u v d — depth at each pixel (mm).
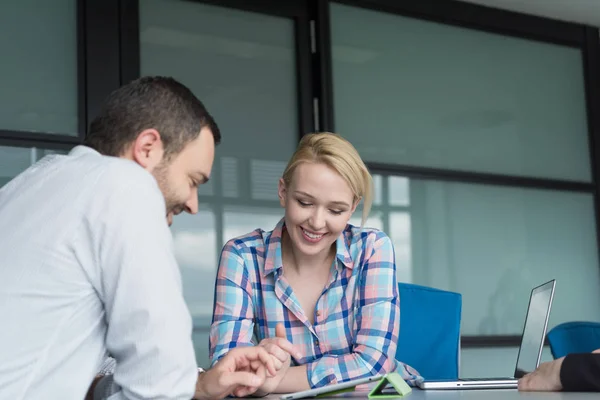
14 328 1139
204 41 4258
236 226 4195
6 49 3760
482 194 4910
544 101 5230
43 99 3807
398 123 4703
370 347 1862
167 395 1155
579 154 5312
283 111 4441
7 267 1163
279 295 1979
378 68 4688
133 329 1160
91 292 1186
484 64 5047
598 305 5223
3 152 3693
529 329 2338
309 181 1869
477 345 4746
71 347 1169
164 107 1336
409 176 4668
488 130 4988
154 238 1193
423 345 2371
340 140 1907
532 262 5012
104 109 1352
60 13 3893
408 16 4824
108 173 1216
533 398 1343
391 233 4574
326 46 4531
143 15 4098
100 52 3955
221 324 1944
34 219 1188
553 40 5324
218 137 1437
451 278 4719
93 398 1366
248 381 1478
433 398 1413
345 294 1977
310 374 1778
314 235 1906
